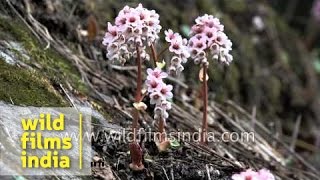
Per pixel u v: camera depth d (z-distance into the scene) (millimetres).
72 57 1210
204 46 960
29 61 1075
